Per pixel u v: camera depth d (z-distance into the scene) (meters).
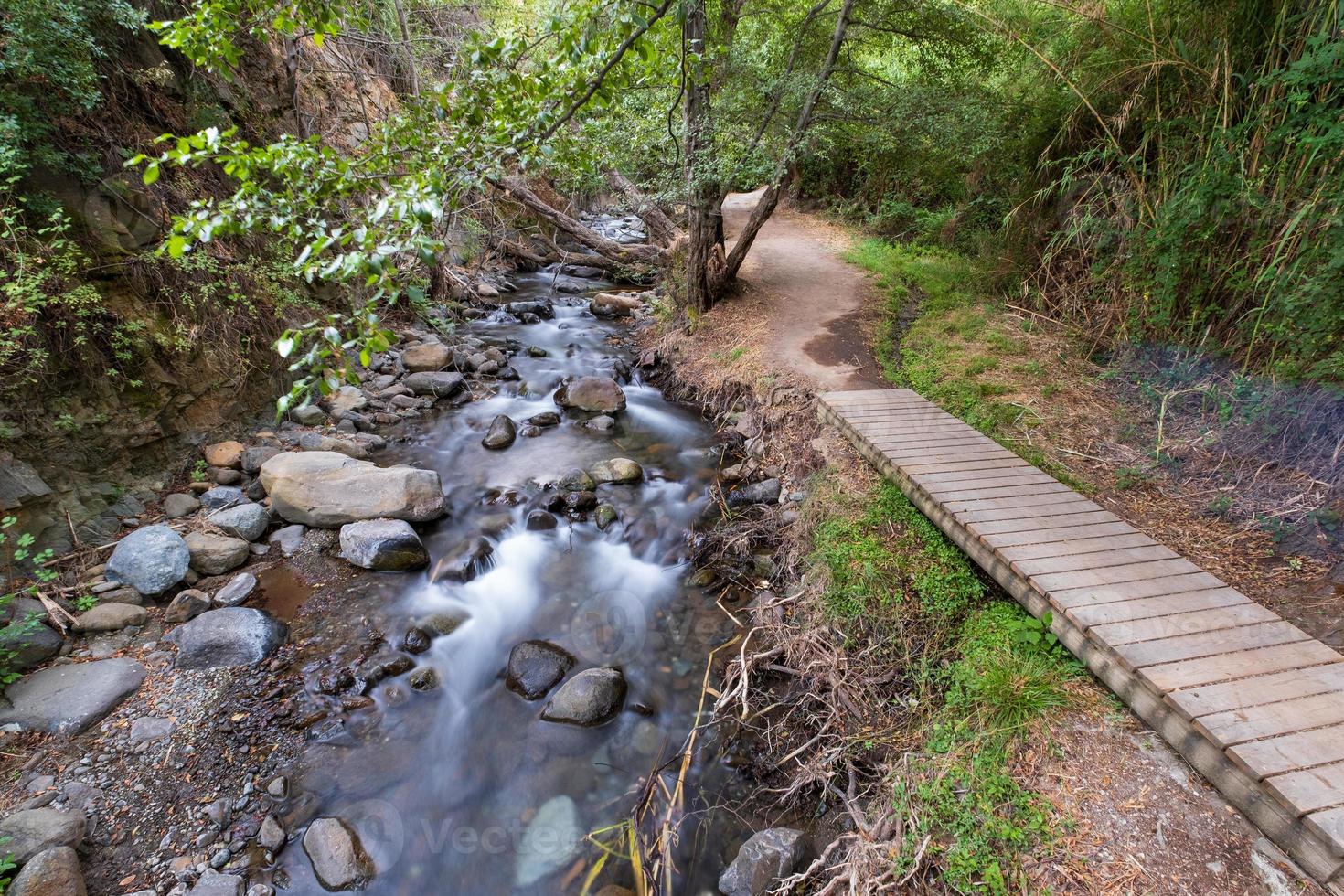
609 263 12.52
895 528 4.11
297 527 4.66
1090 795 2.46
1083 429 5.03
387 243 1.80
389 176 2.41
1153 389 5.19
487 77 2.50
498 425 6.34
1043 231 7.45
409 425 6.49
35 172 4.20
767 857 2.64
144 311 4.72
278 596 4.09
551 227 13.45
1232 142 4.77
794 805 2.98
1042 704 2.79
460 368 7.96
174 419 4.84
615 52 2.50
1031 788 2.53
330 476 4.79
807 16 6.71
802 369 6.56
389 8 9.50
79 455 4.11
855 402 5.52
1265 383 4.32
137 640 3.60
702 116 6.54
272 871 2.62
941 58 7.39
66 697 3.13
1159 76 5.56
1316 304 3.89
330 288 7.04
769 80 6.61
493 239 11.88
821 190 13.67
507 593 4.36
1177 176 5.35
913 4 6.63
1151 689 2.58
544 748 3.27
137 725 3.12
